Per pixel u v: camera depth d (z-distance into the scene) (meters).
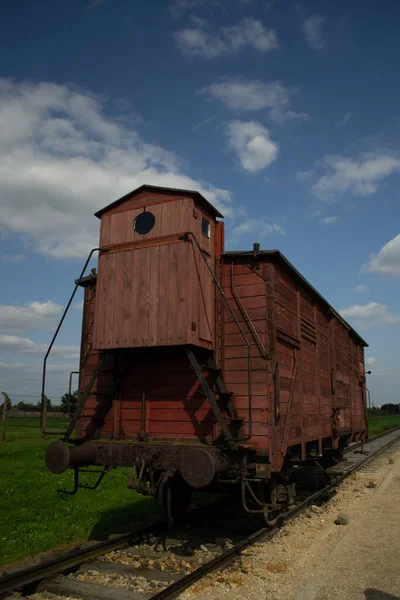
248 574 5.59
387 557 6.27
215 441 7.03
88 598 5.04
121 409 8.10
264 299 7.50
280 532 7.43
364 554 6.40
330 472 11.03
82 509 9.18
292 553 6.41
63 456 6.86
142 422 7.74
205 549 6.64
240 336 7.53
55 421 33.50
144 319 7.26
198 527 7.96
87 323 9.02
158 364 7.84
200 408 7.36
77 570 6.01
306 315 9.98
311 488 11.58
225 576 5.52
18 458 15.42
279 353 7.89
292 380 8.52
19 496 10.13
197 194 7.37
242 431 7.07
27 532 7.57
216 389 7.29
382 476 13.61
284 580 5.42
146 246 7.49
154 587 5.32
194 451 6.15
